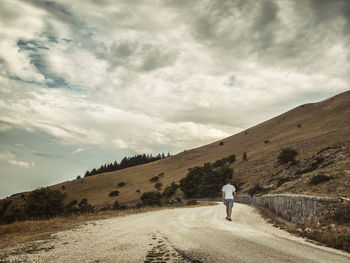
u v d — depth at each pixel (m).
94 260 3.66
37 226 8.05
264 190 37.47
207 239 5.25
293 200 10.05
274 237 5.80
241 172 64.94
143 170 128.50
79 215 12.04
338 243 4.91
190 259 3.62
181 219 9.75
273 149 73.81
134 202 72.88
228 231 6.53
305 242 5.34
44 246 4.86
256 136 115.50
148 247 4.55
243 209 16.31
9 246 5.02
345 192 11.35
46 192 38.00
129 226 7.79
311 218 8.07
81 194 97.81
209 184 60.62
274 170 52.28
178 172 105.56
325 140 53.47
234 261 3.47
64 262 3.57
